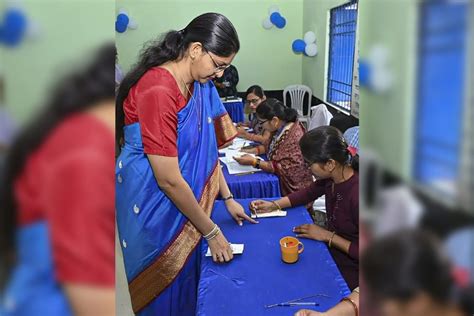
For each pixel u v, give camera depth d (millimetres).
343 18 4438
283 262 1229
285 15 6254
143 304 1316
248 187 2207
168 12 5824
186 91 1294
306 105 5895
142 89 1188
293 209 1663
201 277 1159
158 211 1266
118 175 1204
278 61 6383
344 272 1363
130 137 1206
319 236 1391
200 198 1382
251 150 2773
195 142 1338
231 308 1009
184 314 1396
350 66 4211
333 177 1478
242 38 6246
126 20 4980
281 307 1009
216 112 1752
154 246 1284
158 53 1247
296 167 2312
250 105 3488
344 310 917
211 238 1254
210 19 1247
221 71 1308
